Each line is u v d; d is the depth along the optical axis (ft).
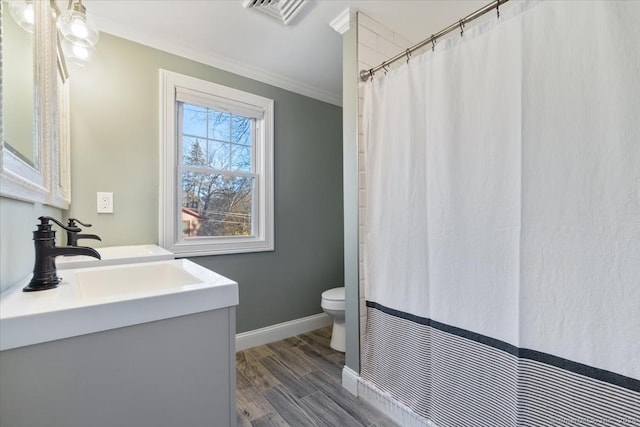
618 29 2.74
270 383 5.89
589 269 2.91
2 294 2.25
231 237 7.52
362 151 5.57
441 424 4.13
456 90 3.97
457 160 3.95
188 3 5.27
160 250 5.05
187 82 6.67
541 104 3.21
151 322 2.20
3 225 2.30
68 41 4.25
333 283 9.39
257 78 7.77
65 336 1.87
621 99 2.72
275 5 5.34
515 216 3.42
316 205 9.01
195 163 6.98
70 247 2.59
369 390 5.25
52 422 1.84
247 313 7.59
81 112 5.47
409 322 4.62
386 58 5.98
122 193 5.88
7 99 2.35
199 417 2.41
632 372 2.67
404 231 4.70
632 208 2.68
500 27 3.57
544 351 3.16
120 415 2.06
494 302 3.61
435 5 5.42
